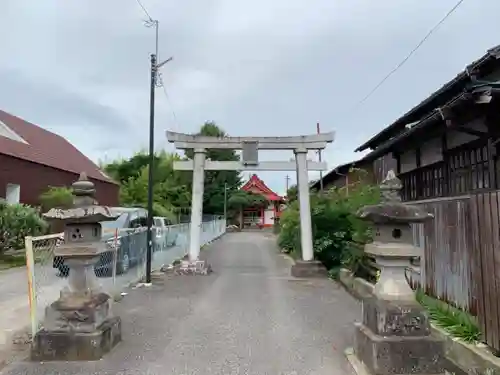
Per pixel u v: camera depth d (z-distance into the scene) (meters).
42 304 7.41
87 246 5.34
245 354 5.31
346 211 13.16
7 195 20.59
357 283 9.21
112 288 9.29
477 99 6.13
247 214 54.34
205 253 20.14
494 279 4.62
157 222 17.44
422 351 4.55
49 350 5.08
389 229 4.98
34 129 28.27
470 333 5.11
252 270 13.86
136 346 5.62
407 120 11.99
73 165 27.55
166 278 11.93
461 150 8.30
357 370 4.75
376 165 14.64
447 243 6.75
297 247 16.14
